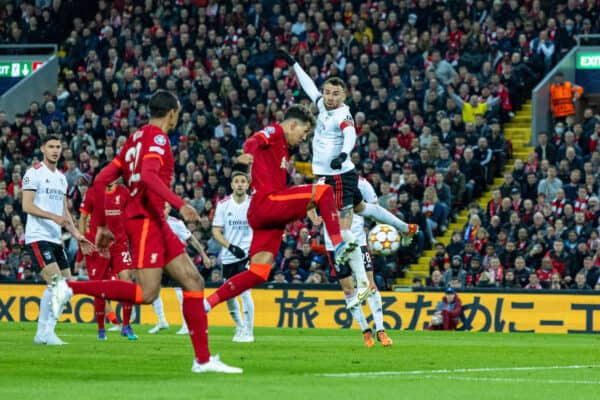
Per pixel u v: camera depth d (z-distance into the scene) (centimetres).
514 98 6412
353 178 3077
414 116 6172
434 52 6500
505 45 6562
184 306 2114
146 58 7331
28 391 1778
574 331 4616
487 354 2877
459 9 6725
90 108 7112
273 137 2338
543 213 5328
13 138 7012
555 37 6575
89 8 8188
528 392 1861
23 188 3192
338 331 4556
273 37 7138
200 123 6562
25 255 5759
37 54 8081
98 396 1705
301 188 2364
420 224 5516
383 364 2456
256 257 2344
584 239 5091
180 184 6209
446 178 5778
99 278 3684
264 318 5044
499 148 6000
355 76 6506
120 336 3775
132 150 2120
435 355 2798
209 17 7406
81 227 3672
